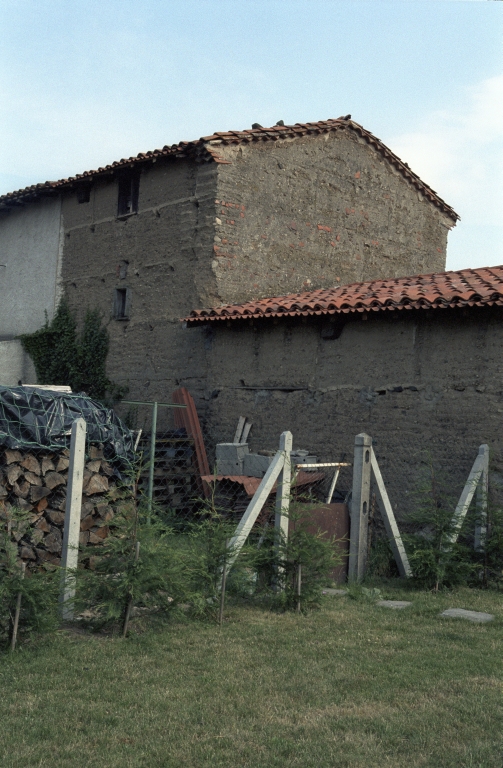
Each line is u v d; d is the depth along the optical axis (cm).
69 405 873
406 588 898
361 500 914
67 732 455
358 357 1184
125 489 889
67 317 1809
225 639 654
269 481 800
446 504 1035
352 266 1750
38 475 827
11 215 2034
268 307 1289
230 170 1501
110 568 662
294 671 574
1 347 1845
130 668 569
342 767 419
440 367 1077
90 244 1770
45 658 583
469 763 424
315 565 783
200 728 466
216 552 730
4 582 594
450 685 552
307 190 1655
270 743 446
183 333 1513
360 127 1756
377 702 518
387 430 1129
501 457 995
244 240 1521
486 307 1003
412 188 1908
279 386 1298
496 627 725
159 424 1547
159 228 1590
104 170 1675
